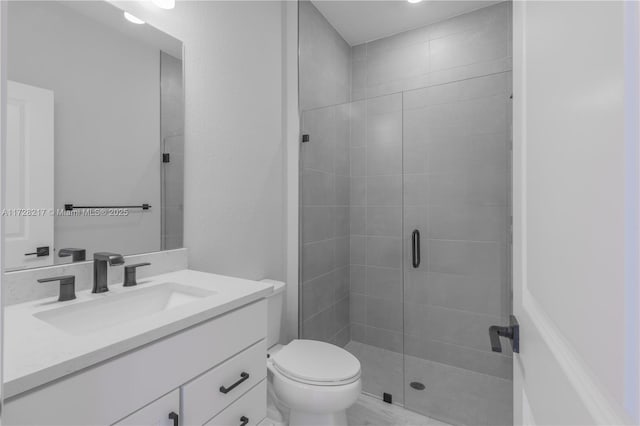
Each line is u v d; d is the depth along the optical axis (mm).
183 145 1457
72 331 912
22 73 966
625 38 245
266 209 2029
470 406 1764
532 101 543
